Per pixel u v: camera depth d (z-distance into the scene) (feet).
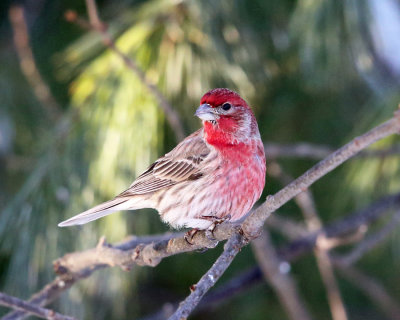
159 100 31.99
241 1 34.42
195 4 33.17
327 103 39.78
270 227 43.50
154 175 32.09
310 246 38.27
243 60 34.53
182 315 21.65
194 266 42.04
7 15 41.14
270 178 41.11
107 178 32.68
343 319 38.86
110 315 39.01
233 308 44.55
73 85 35.83
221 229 24.31
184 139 32.45
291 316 38.68
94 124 33.17
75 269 29.01
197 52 34.12
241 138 30.96
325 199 41.27
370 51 35.06
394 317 40.22
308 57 34.37
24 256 32.30
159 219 36.70
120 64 33.99
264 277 39.50
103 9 40.45
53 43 41.11
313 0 34.12
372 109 37.40
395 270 42.75
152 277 43.19
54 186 32.65
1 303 24.52
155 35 34.27
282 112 39.55
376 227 41.01
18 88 39.04
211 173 31.14
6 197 37.06
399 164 38.22
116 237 33.24
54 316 24.97
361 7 33.91
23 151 38.55
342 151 20.25
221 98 30.91
